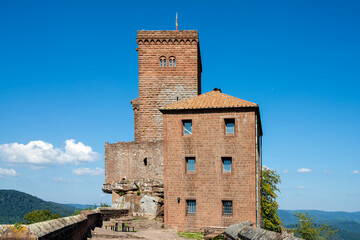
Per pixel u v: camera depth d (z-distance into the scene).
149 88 51.97
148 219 44.84
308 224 70.94
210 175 37.44
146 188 47.19
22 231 13.87
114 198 48.53
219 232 30.52
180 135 38.34
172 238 30.86
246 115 37.47
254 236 17.80
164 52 52.28
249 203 36.50
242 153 37.19
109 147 51.19
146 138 51.31
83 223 23.52
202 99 40.09
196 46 52.16
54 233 16.25
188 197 37.47
